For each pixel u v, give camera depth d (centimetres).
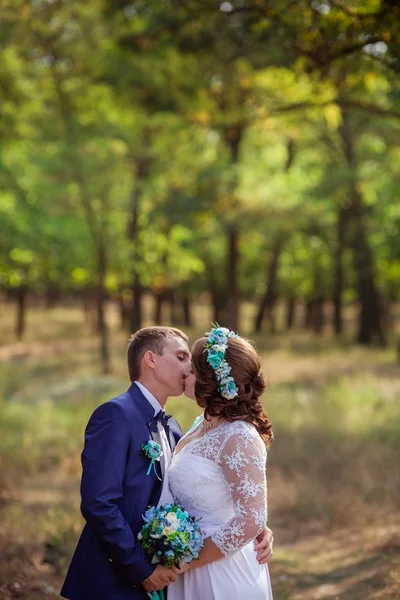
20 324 3519
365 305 2792
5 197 2361
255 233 2403
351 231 2714
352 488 793
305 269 3594
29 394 1702
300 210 2158
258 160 2861
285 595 499
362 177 2448
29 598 504
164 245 2661
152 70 1359
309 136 2559
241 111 1241
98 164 1952
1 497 793
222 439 306
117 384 1734
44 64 1759
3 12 1483
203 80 1227
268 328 3981
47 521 689
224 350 309
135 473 307
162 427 326
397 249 2372
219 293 3641
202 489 308
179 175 2167
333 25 706
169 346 324
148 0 994
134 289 2681
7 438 1102
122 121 2053
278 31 775
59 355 2662
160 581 301
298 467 912
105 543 294
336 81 872
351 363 2062
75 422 1248
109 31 1606
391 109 1127
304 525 708
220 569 312
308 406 1334
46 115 1931
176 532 294
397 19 658
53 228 2619
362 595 508
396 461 904
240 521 295
